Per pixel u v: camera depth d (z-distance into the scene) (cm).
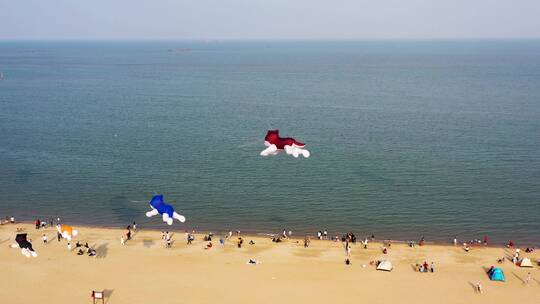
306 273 4922
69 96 16550
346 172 8244
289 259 5269
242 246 5622
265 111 13650
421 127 11462
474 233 6131
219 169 8425
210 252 5428
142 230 6122
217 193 7369
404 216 6588
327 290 4569
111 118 12606
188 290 4519
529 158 8950
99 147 9781
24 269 4841
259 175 8119
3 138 10450
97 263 5038
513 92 17225
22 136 10644
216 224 6344
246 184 7725
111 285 4578
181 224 6341
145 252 5381
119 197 7250
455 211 6744
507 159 8900
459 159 8919
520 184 7694
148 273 4847
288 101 15575
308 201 7062
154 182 7819
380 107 14312
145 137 10575
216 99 16012
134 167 8538
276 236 5944
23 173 8231
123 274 4809
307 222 6406
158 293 4453
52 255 5197
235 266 5059
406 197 7194
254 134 10844
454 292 4581
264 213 6681
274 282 4712
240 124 11869
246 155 9206
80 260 5094
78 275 4759
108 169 8444
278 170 8362
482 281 4822
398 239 5934
